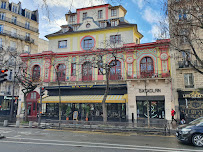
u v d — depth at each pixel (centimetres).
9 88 3186
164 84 2008
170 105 1953
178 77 2006
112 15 2561
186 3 1231
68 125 1608
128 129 1406
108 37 2392
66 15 2780
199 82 1938
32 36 3641
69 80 2397
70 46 2544
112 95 2130
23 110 2538
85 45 2484
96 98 2059
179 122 1769
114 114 2089
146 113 2038
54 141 941
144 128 1356
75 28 2634
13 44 3272
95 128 1514
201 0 1182
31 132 1306
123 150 742
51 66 2514
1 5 3216
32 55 2594
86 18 2556
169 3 1284
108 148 778
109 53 2289
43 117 2281
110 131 1400
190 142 865
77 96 2239
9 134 1191
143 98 2053
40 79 2480
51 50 2623
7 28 3194
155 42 2095
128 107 2070
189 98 1922
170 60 2052
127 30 2331
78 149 755
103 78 2270
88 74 2352
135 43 2316
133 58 2184
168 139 1050
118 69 2244
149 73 2081
